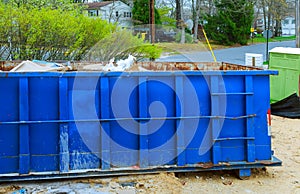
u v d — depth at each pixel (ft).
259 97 15.11
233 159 15.11
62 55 31.89
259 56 36.73
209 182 15.08
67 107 13.99
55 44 31.48
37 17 30.83
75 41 32.27
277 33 144.97
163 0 101.86
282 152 19.43
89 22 33.71
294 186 14.93
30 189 13.62
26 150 13.84
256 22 143.43
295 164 17.57
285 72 29.94
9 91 13.67
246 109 15.01
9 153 13.83
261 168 16.53
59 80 13.93
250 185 14.93
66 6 40.11
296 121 26.81
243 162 15.08
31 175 13.87
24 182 14.11
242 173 15.35
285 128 24.66
